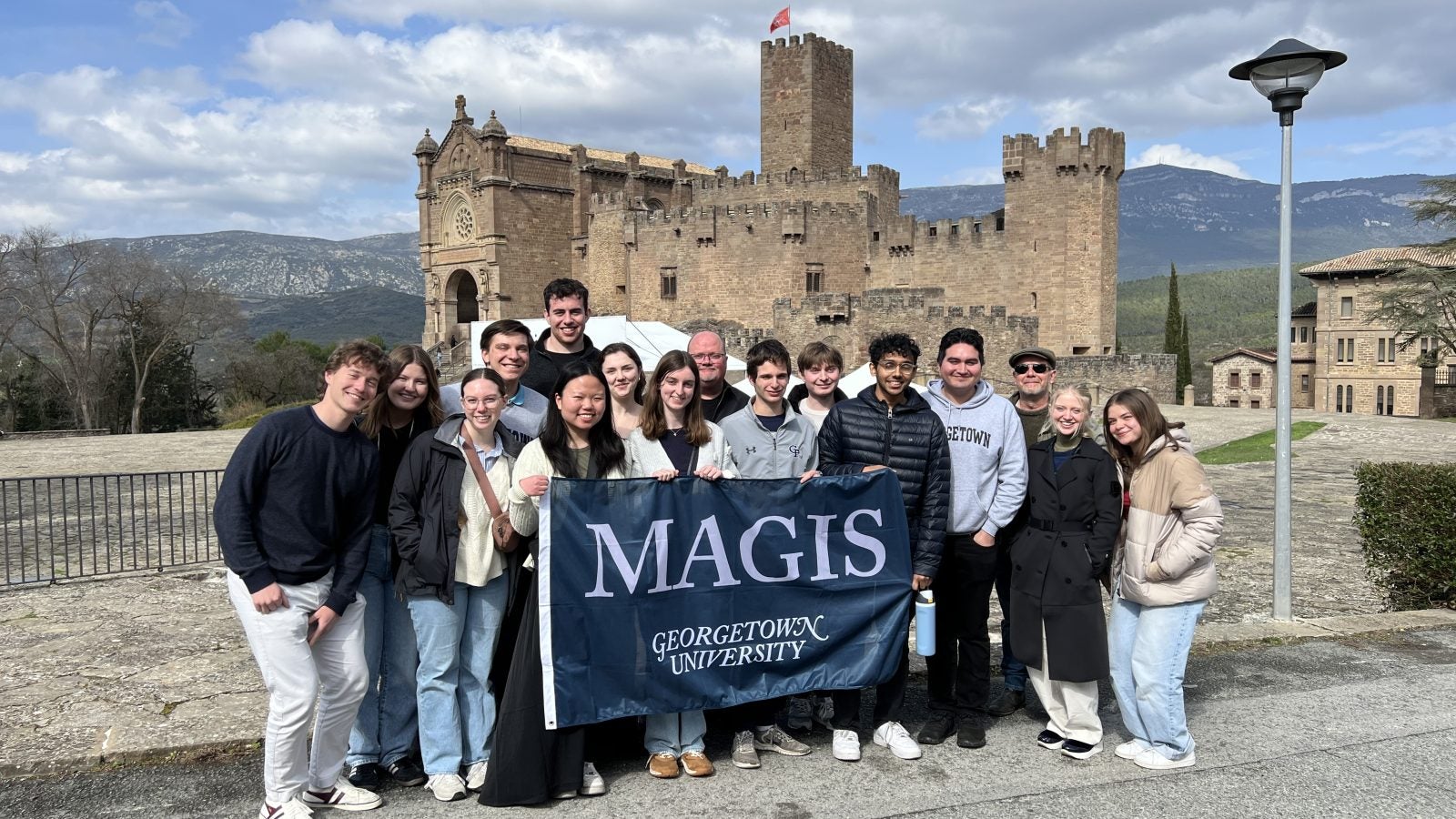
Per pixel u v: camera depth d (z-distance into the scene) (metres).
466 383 6.95
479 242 80.62
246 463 6.20
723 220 71.06
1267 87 11.59
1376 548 12.83
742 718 7.64
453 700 7.02
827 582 7.61
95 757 7.42
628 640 7.01
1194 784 6.97
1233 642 10.59
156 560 17.09
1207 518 7.14
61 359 74.25
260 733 7.86
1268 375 98.50
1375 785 6.88
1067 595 7.53
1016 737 8.03
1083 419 7.79
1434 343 79.19
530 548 7.15
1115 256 66.25
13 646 10.96
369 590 7.19
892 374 7.91
